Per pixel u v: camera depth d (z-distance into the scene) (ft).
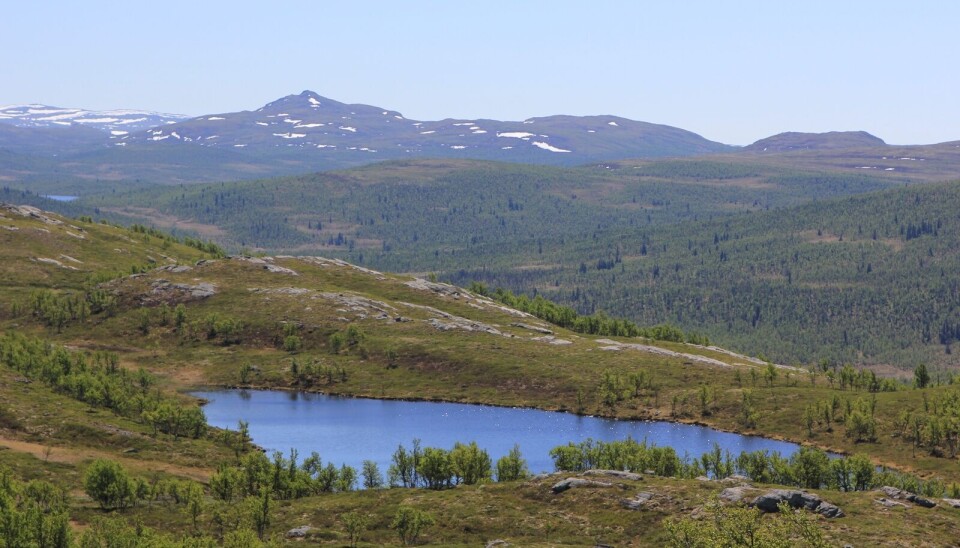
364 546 410.11
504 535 426.51
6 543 345.10
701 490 454.81
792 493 427.33
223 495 497.46
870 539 386.32
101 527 367.45
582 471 526.98
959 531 405.18
